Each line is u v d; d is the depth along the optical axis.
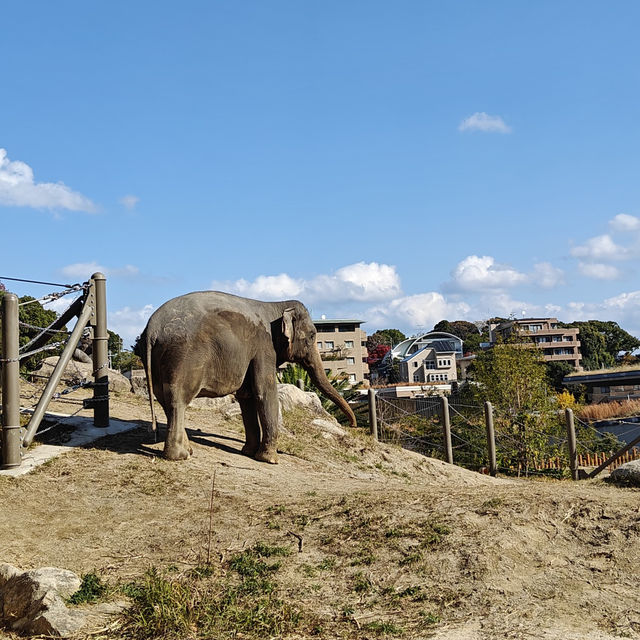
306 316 12.76
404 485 10.58
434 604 6.02
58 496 9.11
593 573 6.49
